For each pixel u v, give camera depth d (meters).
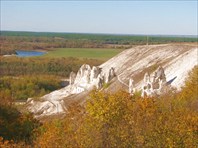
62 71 188.62
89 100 24.70
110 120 22.91
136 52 100.19
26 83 149.88
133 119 23.33
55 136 24.52
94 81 92.88
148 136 22.97
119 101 23.66
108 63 104.25
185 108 33.62
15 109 50.69
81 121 23.92
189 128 23.61
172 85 63.34
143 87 63.66
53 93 104.62
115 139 22.73
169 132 23.19
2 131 38.62
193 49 80.31
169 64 79.06
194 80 51.88
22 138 37.00
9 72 180.75
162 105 30.34
